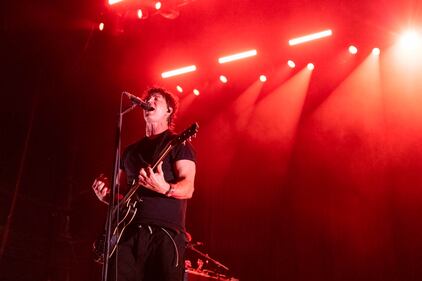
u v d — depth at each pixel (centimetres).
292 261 857
